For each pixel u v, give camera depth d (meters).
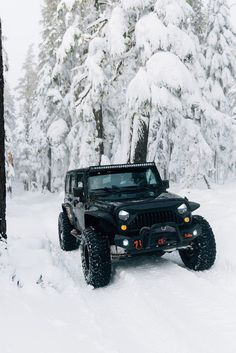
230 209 9.57
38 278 5.10
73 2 15.02
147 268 6.15
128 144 14.38
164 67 11.64
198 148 17.70
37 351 3.18
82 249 6.01
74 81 17.03
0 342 3.25
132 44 13.41
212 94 23.52
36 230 12.15
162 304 4.59
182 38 12.06
